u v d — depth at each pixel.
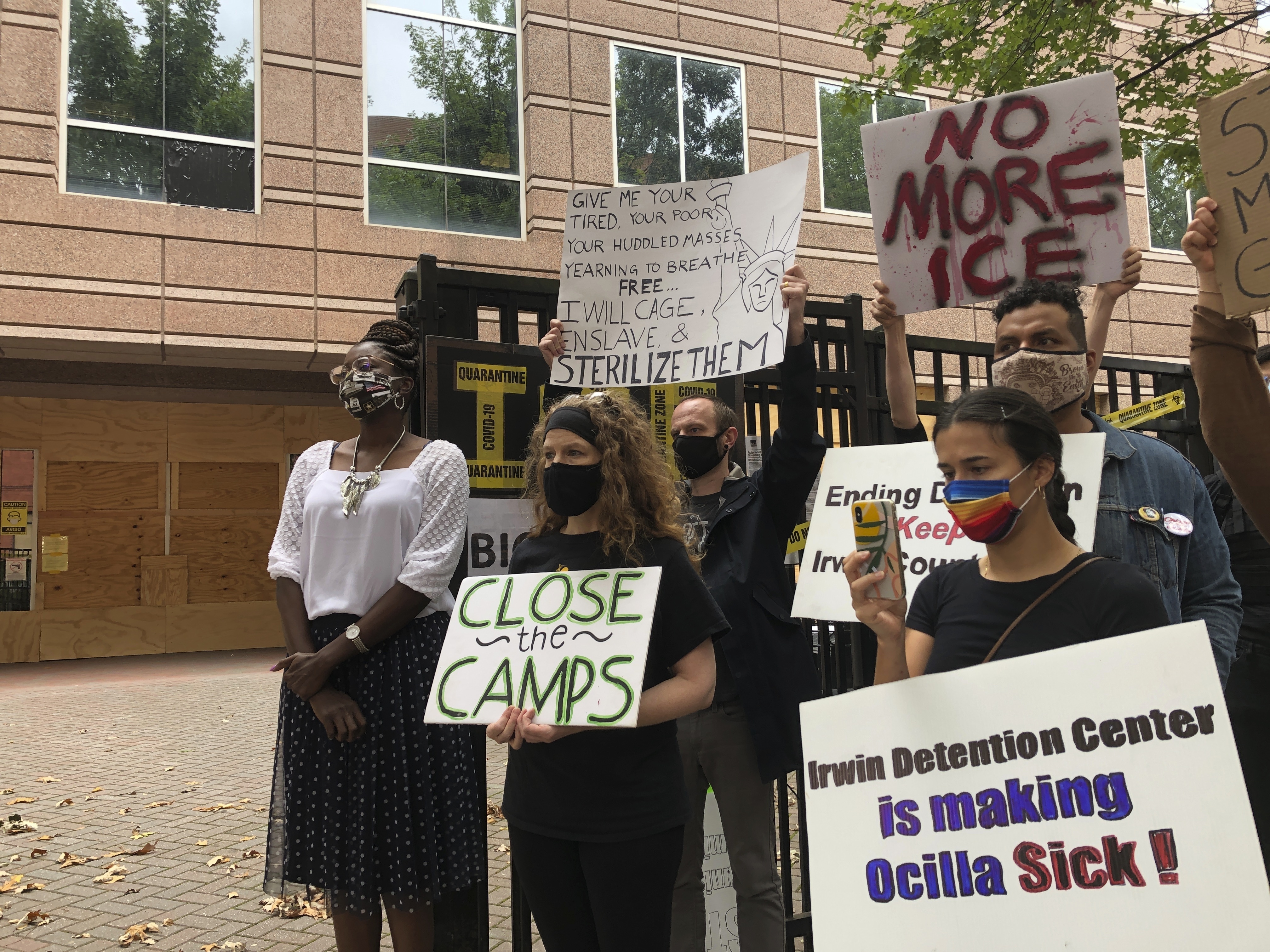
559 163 11.30
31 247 9.47
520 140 11.38
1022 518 1.57
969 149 2.57
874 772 1.49
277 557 2.68
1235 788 1.26
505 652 1.94
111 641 12.64
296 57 10.55
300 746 2.50
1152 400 4.66
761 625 2.63
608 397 2.11
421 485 2.61
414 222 10.94
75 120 9.78
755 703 2.54
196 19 10.30
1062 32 6.12
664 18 11.83
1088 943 1.29
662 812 1.92
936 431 1.64
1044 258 2.49
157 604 12.90
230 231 10.19
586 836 1.88
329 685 2.47
